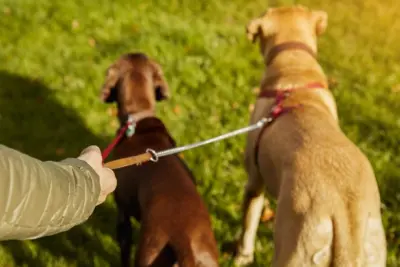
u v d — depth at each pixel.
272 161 3.21
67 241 4.19
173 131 5.23
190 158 4.93
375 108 5.83
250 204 3.83
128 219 3.78
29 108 5.46
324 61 6.80
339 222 2.59
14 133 5.12
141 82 3.96
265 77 3.94
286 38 4.01
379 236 2.65
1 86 5.75
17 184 1.60
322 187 2.71
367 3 8.63
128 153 3.63
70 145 5.05
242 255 4.05
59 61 6.22
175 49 6.54
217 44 6.73
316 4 8.55
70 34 6.80
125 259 3.87
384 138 5.41
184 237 2.95
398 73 6.63
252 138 3.63
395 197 4.68
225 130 5.31
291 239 2.67
